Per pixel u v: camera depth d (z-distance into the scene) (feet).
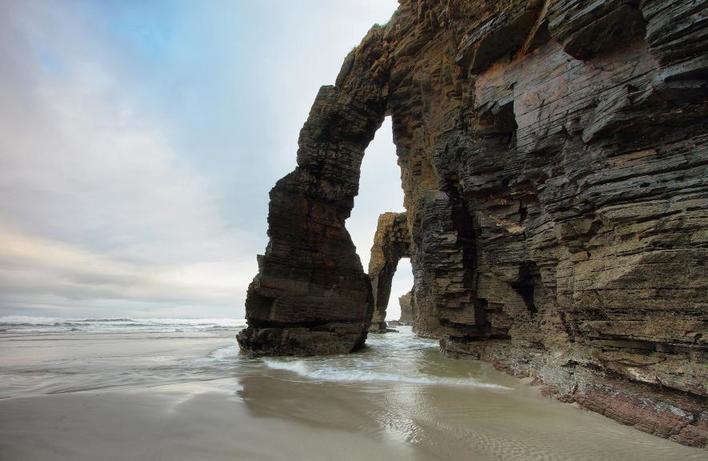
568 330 44.65
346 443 28.04
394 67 98.07
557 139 43.88
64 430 29.76
